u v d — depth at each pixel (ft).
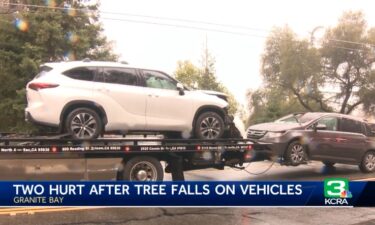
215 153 34.63
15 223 24.21
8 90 82.58
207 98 34.50
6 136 32.45
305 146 44.27
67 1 85.46
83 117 30.19
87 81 30.68
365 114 116.16
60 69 30.32
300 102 116.78
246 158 36.42
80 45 83.10
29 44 79.51
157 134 33.83
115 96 31.04
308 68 113.19
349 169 50.06
